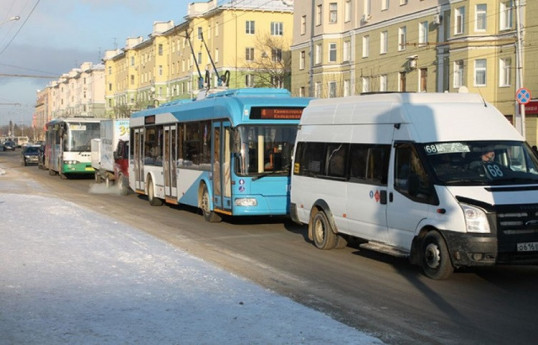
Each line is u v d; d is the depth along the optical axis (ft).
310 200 40.91
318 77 174.50
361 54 159.94
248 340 20.22
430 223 29.91
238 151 47.60
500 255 28.19
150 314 23.30
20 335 20.67
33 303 24.85
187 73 255.50
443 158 30.81
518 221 28.48
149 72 297.53
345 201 36.99
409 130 32.09
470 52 121.29
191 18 247.70
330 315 23.88
